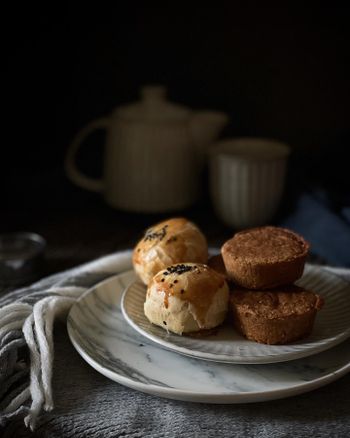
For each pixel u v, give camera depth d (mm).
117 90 858
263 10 808
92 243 725
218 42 827
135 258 519
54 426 408
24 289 544
